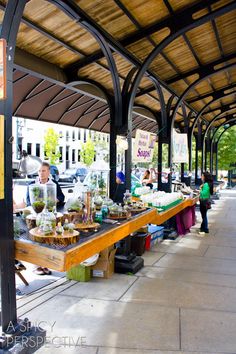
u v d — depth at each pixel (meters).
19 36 3.64
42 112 6.11
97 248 2.81
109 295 3.63
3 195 2.40
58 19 3.41
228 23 4.85
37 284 3.93
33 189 3.24
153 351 2.57
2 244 2.41
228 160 21.75
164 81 6.62
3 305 2.42
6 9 2.26
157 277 4.25
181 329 2.91
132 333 2.83
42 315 3.13
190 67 6.34
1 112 2.36
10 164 2.47
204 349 2.61
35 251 2.48
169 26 4.07
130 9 3.61
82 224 3.14
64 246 2.50
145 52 4.86
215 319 3.11
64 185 19.34
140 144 5.36
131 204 4.38
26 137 30.61
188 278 4.23
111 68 4.14
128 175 4.59
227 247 5.88
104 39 3.74
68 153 39.16
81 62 4.48
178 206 5.84
